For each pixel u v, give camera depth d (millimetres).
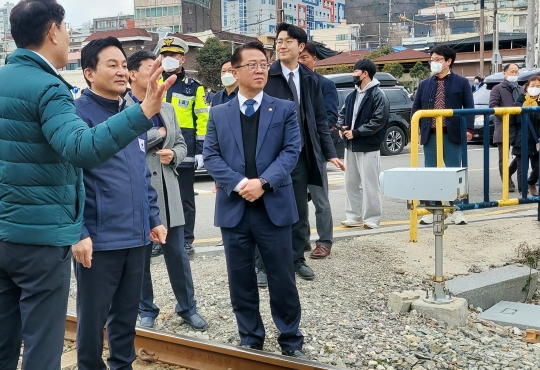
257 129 4086
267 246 4043
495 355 4242
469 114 6512
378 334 4543
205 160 4125
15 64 2893
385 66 46344
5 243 2910
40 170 2859
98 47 3428
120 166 3455
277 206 3992
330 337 4484
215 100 6426
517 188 10383
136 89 4441
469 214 8430
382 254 6234
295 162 4055
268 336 4586
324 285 5461
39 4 2883
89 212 3387
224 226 4074
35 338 2979
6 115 2836
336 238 6840
